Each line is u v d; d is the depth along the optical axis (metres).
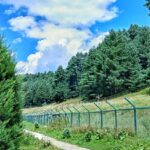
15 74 10.80
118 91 111.00
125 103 58.66
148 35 125.75
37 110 124.19
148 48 121.56
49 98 160.25
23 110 10.74
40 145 24.14
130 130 26.34
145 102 57.78
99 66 114.31
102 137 27.45
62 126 42.94
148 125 27.45
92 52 126.81
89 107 63.06
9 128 10.09
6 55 10.61
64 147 26.39
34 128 49.81
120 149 22.62
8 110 9.95
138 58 117.50
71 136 32.38
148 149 21.25
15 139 10.15
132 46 118.31
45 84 164.12
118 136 25.84
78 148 25.72
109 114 40.06
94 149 24.92
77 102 123.44
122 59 110.94
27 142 10.70
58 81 161.62
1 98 9.96
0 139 9.70
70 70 161.00
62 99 158.62
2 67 10.35
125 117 35.91
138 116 34.12
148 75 105.12
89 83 115.88
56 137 34.25
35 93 160.50
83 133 32.09
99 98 113.50
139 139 23.83
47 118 58.69
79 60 163.88
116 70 109.94
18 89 10.79
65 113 46.09
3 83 10.16
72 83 160.25
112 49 112.50
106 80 111.06
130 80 109.12
